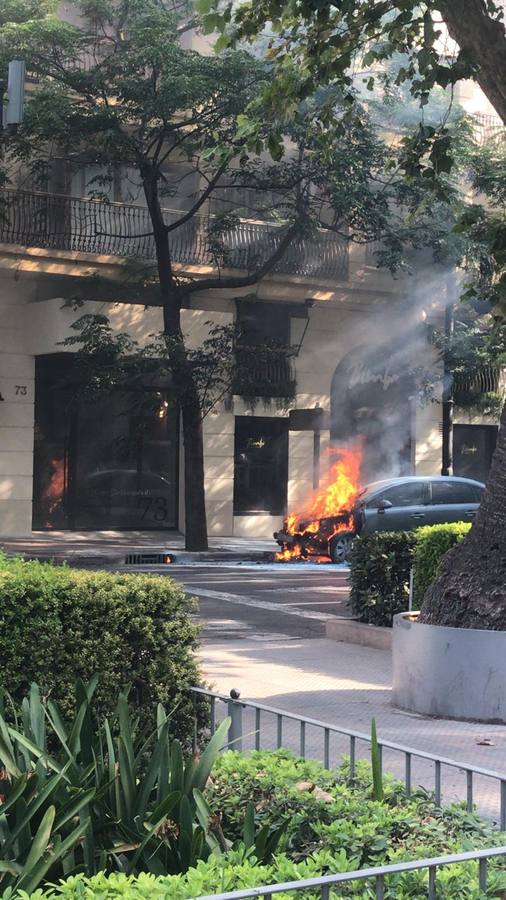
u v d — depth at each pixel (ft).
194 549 87.35
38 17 85.40
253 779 15.71
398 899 11.22
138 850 12.36
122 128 91.25
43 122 79.77
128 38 94.79
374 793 14.84
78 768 13.97
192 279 97.91
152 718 20.07
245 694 34.06
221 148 41.32
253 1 38.24
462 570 32.40
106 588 20.47
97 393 85.25
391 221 100.58
